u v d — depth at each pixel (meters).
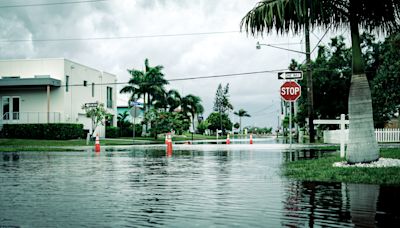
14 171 12.34
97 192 7.98
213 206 6.36
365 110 11.19
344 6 11.62
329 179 9.17
